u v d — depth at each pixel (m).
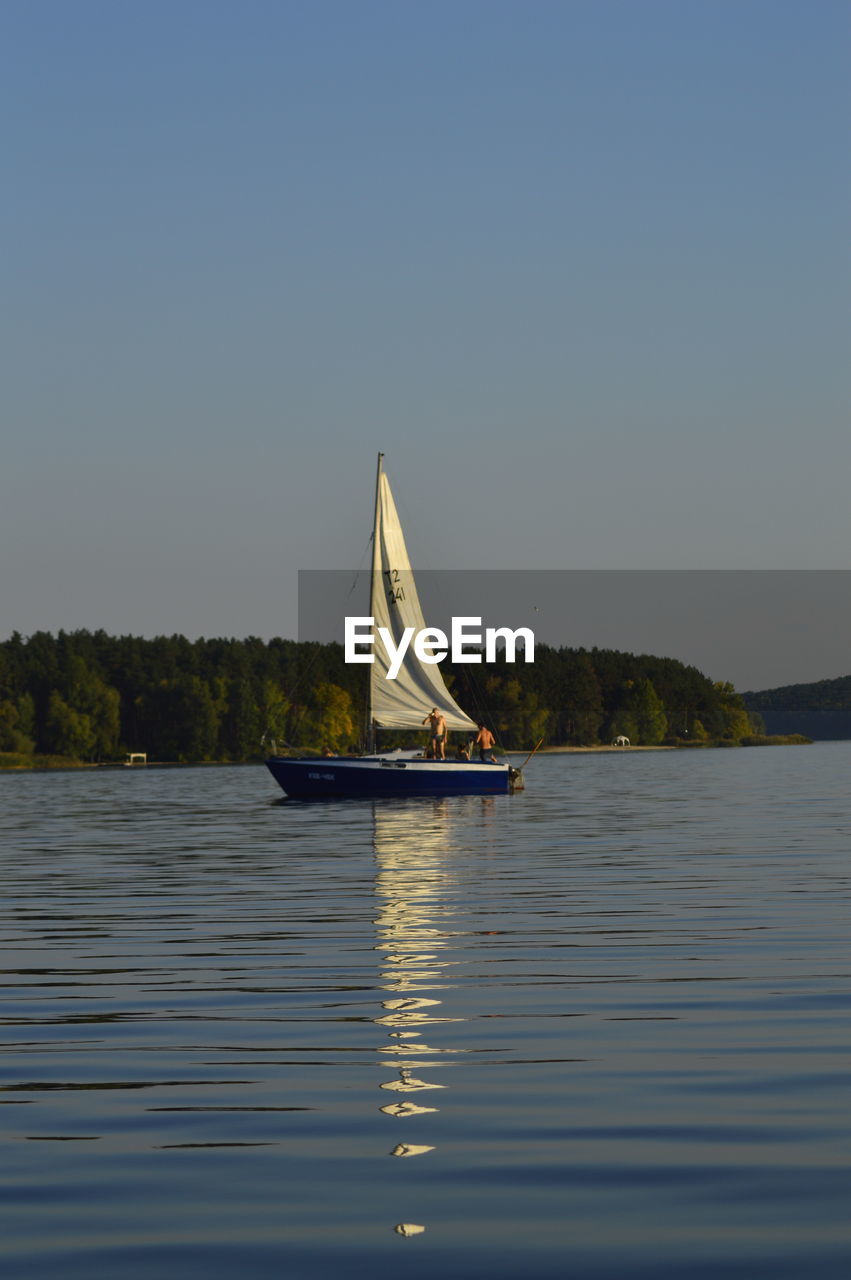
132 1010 15.05
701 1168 9.24
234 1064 12.45
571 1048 12.87
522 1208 8.55
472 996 15.56
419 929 21.22
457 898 25.38
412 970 17.41
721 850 35.47
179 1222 8.39
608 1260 7.71
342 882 28.70
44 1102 11.20
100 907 24.88
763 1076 11.69
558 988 15.99
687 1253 7.79
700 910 22.98
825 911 22.61
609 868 30.94
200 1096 11.33
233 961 18.39
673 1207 8.52
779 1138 9.88
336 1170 9.33
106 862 34.94
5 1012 15.02
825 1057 12.34
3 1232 8.26
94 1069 12.32
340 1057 12.66
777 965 17.34
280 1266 7.70
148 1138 10.14
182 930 21.59
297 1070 12.18
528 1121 10.45
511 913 23.03
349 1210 8.56
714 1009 14.59
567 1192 8.83
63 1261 7.79
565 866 31.58
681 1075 11.77
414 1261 7.75
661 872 29.77
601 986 16.08
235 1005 15.25
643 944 19.30
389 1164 9.45
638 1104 10.87
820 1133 9.96
